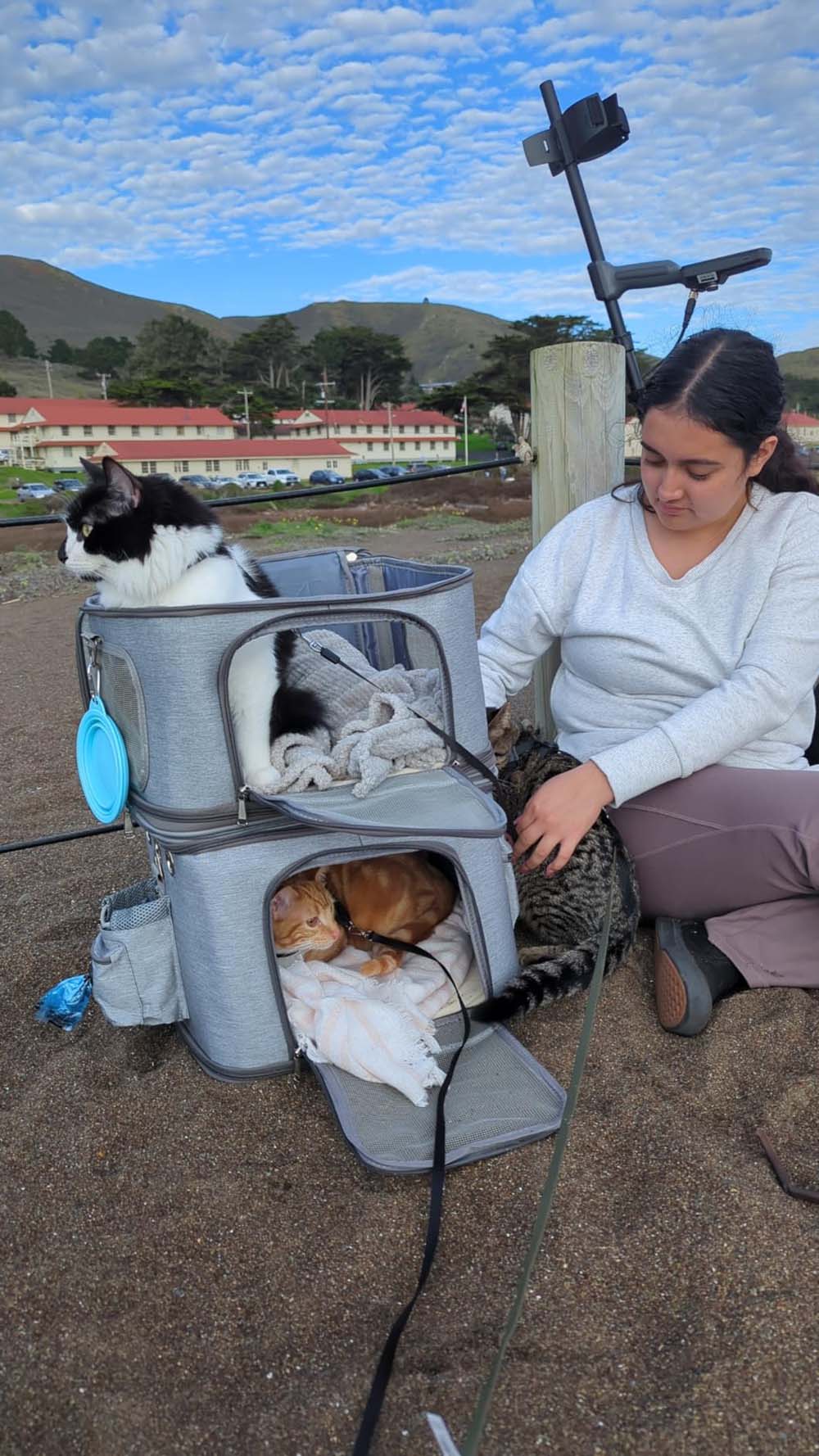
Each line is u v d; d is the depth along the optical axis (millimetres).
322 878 2346
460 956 2281
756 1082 1953
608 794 2100
